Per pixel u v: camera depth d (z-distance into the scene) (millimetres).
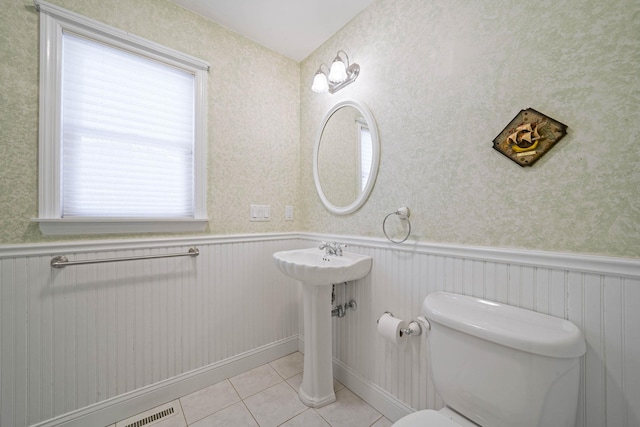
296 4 1554
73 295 1256
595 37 802
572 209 848
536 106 915
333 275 1316
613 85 775
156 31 1488
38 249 1177
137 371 1419
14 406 1136
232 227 1770
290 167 2072
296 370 1818
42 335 1189
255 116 1883
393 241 1376
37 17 1188
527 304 933
